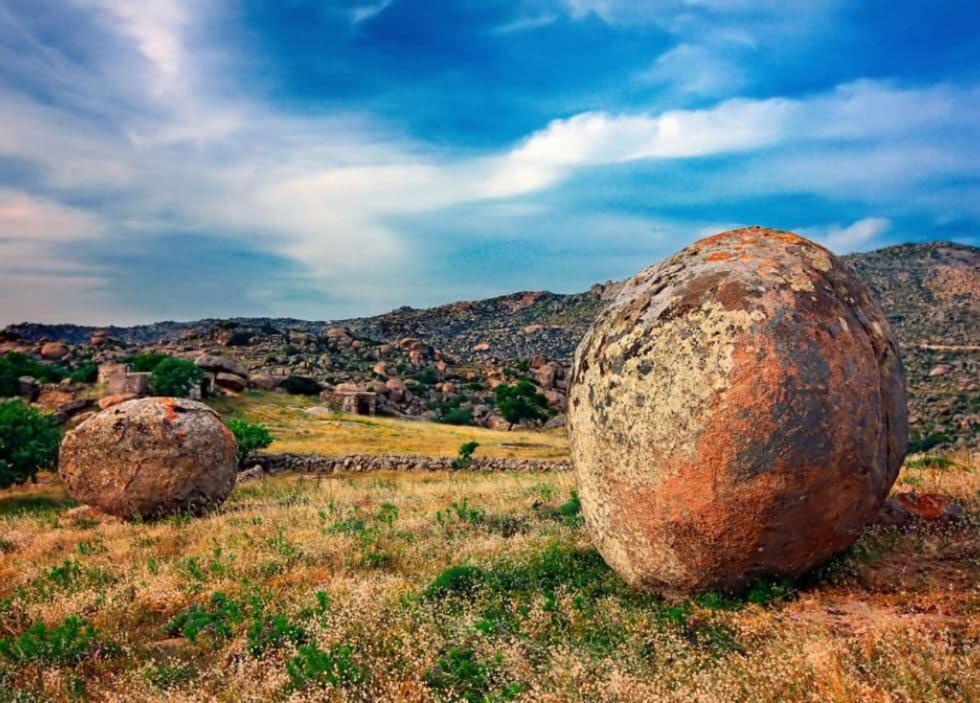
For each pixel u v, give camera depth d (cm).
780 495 575
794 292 607
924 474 1091
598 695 477
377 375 8419
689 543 604
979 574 643
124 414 1362
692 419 581
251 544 962
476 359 15675
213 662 564
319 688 498
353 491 1680
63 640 619
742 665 491
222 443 1427
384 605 650
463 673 515
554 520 998
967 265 13912
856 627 553
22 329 15200
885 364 634
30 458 2402
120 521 1348
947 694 438
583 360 684
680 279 650
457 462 2783
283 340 10038
